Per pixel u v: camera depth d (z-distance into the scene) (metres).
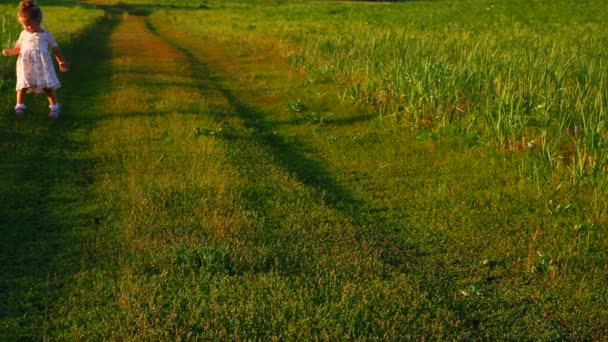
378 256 5.41
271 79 15.17
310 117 10.91
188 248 5.08
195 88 13.22
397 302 4.46
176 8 58.19
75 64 16.42
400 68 11.77
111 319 4.06
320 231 5.87
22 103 9.70
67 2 54.53
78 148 8.47
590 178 6.98
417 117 10.22
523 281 5.16
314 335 3.97
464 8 40.22
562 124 7.94
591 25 26.42
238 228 5.67
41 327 3.96
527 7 38.25
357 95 12.08
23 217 5.92
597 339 4.29
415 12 39.81
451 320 4.31
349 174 8.12
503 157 8.21
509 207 6.75
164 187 6.68
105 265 4.85
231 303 4.31
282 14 43.12
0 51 14.07
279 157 8.71
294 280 4.73
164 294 4.40
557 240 5.91
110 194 6.60
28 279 4.61
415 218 6.56
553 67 10.66
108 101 11.44
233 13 46.62
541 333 4.34
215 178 7.07
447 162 8.42
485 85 10.24
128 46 22.00
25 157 7.76
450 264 5.47
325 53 16.98
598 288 5.02
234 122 10.30
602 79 9.39
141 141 8.67
